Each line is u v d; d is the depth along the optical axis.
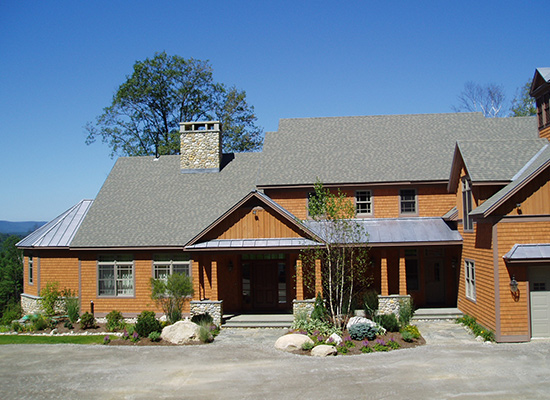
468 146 20.72
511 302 17.27
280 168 25.80
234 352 16.78
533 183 17.53
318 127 29.11
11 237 53.03
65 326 21.53
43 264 25.38
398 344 16.89
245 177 27.03
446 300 23.98
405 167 24.97
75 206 27.73
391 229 23.11
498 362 14.50
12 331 21.47
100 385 13.41
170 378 13.88
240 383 13.24
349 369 14.25
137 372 14.56
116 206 26.05
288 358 15.79
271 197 25.19
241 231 21.89
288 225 21.69
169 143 40.66
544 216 17.25
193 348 17.56
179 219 24.67
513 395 11.71
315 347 16.28
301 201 24.94
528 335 17.14
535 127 26.84
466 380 12.91
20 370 15.12
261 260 23.89
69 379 14.05
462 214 21.77
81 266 24.14
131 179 28.08
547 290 17.36
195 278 23.25
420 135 27.42
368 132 28.20
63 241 25.19
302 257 21.12
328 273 20.59
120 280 23.92
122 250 23.56
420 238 22.08
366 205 24.81
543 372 13.42
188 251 21.67
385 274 21.89
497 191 19.52
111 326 21.30
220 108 45.53
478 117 28.42
